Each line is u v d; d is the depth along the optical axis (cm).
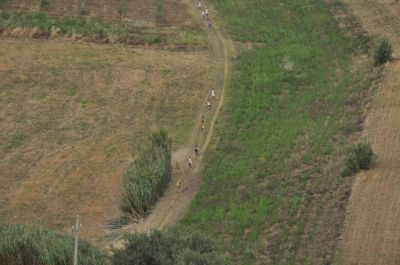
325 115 18350
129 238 10956
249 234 13250
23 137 18262
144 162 15975
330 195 14050
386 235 12156
